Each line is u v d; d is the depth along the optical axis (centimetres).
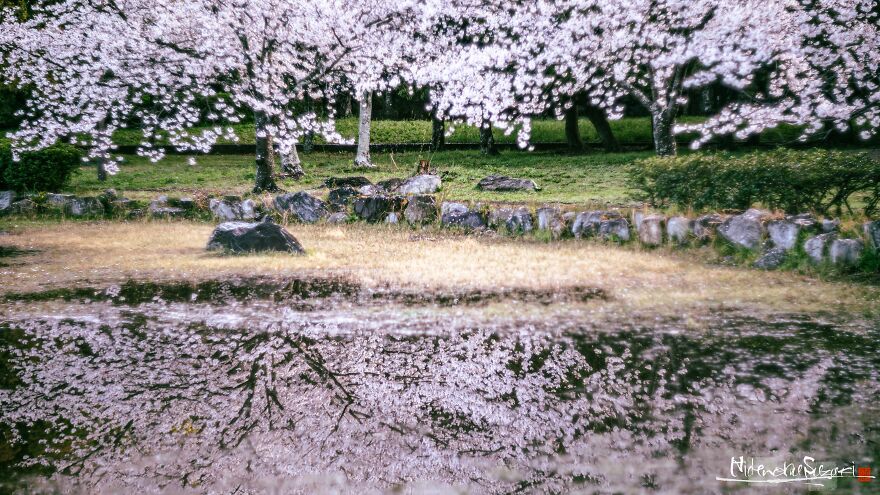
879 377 487
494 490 341
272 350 564
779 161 1036
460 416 432
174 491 344
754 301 714
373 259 985
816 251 872
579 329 618
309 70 1967
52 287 805
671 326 625
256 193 1750
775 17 1562
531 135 3231
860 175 948
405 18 1794
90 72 1700
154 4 1652
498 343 580
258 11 1551
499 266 918
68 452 385
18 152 1587
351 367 523
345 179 1731
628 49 1628
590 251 1041
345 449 388
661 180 1196
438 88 1931
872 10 1861
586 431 409
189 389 480
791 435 398
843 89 1808
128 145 2827
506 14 1769
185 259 991
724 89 3014
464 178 1962
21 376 503
